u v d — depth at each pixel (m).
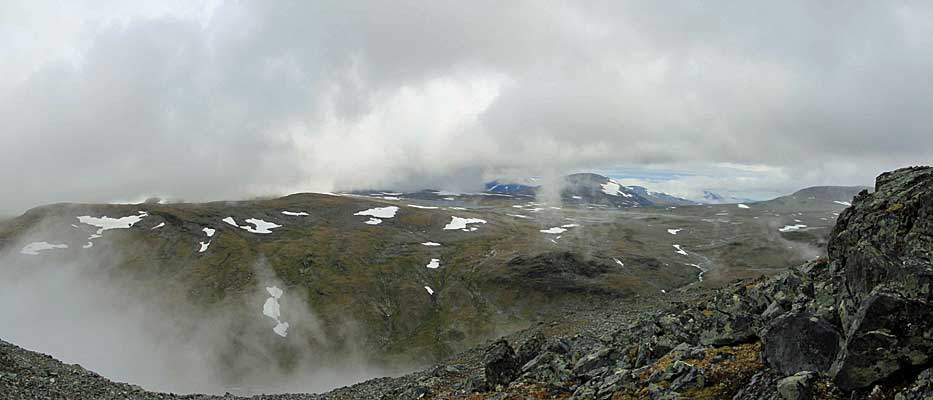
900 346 14.86
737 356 20.75
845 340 16.45
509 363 32.22
